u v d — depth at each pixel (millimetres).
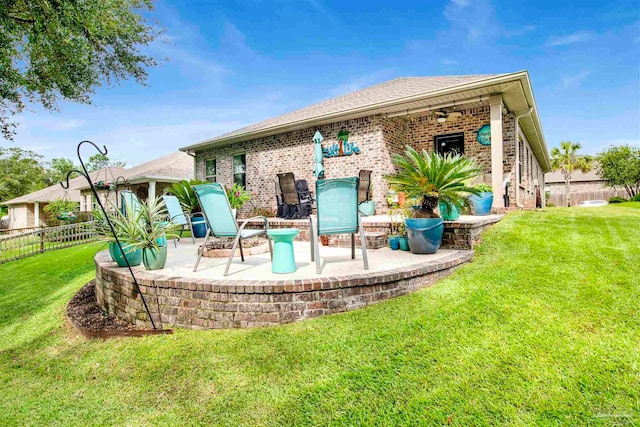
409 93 8438
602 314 2699
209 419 2033
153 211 4363
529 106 8242
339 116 9133
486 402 1933
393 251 5039
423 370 2242
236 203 9602
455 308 3008
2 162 34656
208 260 4883
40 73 7293
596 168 28922
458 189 4555
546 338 2451
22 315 4914
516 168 8586
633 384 1957
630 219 6305
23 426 2152
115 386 2498
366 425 1856
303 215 8758
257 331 2994
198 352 2777
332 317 3084
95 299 4922
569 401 1887
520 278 3521
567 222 6055
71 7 5750
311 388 2184
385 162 9008
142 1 7719
